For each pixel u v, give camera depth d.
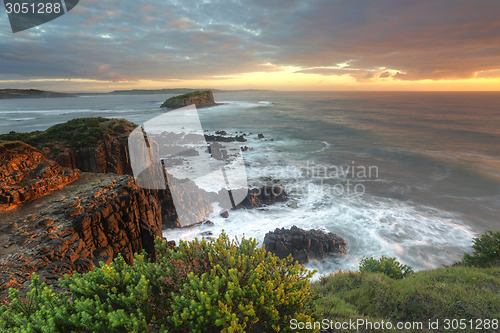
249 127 93.50
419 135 82.44
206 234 22.36
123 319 2.83
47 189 12.59
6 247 8.61
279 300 3.57
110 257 9.88
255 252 4.30
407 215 28.34
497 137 78.56
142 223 12.97
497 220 27.69
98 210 11.14
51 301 3.36
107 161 26.98
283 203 30.45
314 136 79.38
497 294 7.23
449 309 6.81
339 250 21.50
